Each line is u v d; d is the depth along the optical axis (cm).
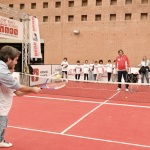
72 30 2217
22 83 1395
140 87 1467
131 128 593
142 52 2012
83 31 2181
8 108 391
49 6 2292
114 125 617
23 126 593
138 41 2022
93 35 2152
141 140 507
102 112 764
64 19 2244
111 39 2098
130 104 906
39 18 2328
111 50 2100
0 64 354
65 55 2253
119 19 2069
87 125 612
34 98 1008
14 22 1248
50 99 992
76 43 2209
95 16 2150
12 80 354
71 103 910
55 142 485
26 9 2378
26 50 1397
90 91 1263
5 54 366
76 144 475
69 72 1867
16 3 2402
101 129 580
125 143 487
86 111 774
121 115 727
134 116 716
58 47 2277
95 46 2148
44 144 473
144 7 1995
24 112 746
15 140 491
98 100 986
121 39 2069
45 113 737
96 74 1766
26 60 1406
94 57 2155
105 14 2108
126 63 1252
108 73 1730
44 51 2328
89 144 477
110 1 2097
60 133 543
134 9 2023
